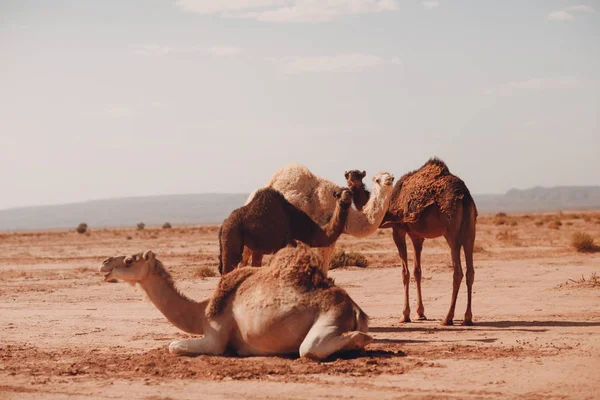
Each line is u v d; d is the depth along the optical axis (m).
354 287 23.25
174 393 9.39
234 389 9.51
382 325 15.55
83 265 37.25
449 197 15.30
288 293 10.96
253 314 11.08
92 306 19.45
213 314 11.41
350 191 13.83
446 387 9.47
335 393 9.23
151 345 13.16
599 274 24.55
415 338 13.54
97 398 9.26
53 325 15.92
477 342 12.87
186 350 11.39
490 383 9.66
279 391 9.36
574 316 16.11
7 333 14.84
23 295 22.45
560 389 9.33
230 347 11.48
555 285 22.09
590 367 10.54
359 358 10.98
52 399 9.24
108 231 113.25
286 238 13.83
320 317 10.79
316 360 10.70
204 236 79.94
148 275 11.62
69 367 11.04
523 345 12.45
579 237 35.91
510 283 23.17
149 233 95.19
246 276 11.51
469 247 15.43
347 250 43.50
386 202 14.44
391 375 10.10
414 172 16.31
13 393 9.55
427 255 36.38
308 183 15.62
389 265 31.16
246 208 13.93
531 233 58.06
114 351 12.56
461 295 20.66
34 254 49.31
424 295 20.95
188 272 30.64
